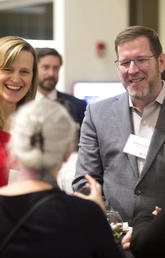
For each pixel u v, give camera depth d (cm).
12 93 238
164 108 238
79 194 169
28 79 242
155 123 242
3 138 222
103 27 641
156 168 230
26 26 713
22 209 140
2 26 736
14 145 145
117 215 209
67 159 148
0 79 236
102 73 646
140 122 244
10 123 151
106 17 642
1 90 238
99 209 146
